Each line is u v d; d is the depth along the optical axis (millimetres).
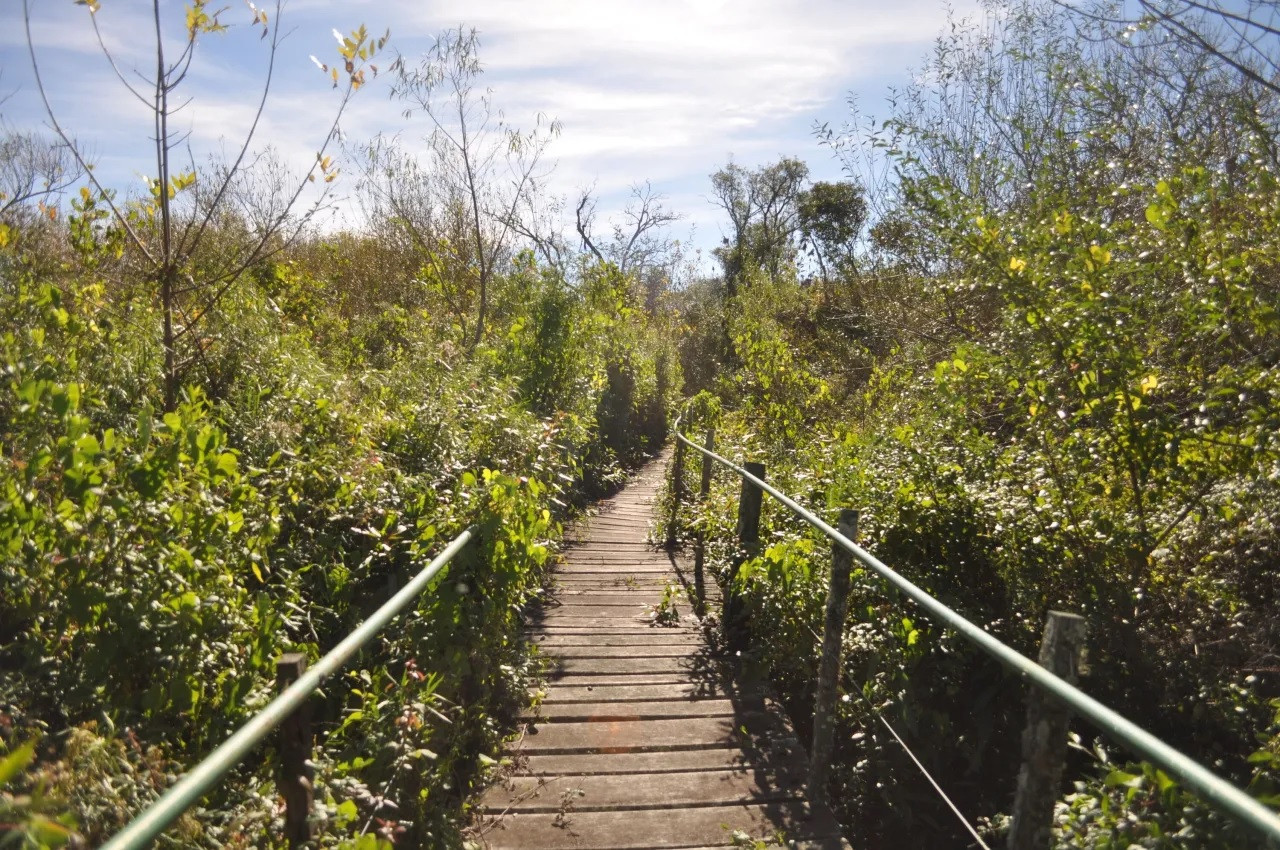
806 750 5504
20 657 3287
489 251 14578
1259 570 4988
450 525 4980
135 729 3162
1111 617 5016
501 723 5227
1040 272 5625
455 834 3914
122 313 6797
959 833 5078
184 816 2684
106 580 3305
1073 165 8711
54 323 5664
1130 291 5730
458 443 6887
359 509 5316
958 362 6105
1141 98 8805
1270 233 5309
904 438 6523
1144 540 5195
